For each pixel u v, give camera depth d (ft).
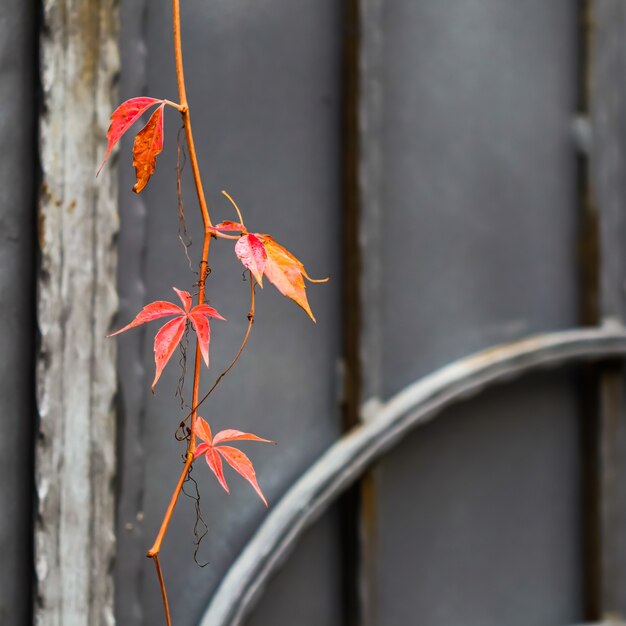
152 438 4.89
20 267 4.70
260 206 5.08
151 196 4.89
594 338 5.58
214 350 5.00
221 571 5.01
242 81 5.05
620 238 5.71
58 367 4.69
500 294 5.52
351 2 5.21
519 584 5.59
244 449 5.06
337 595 5.27
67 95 4.69
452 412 5.47
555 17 5.62
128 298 4.81
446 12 5.42
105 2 4.73
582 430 5.71
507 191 5.53
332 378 5.22
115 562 4.78
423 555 5.41
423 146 5.38
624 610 5.72
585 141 5.65
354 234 5.21
